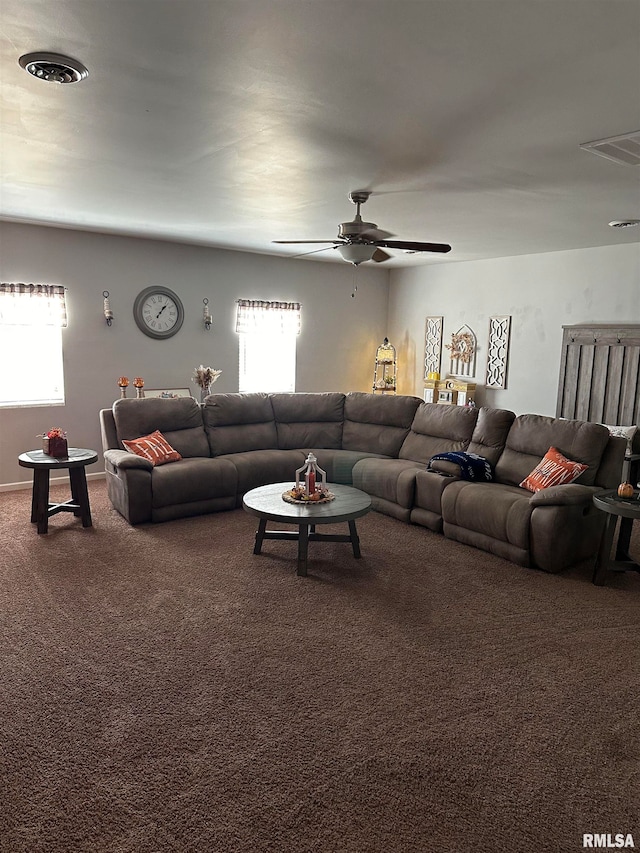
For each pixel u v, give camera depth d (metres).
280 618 3.23
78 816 1.87
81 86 2.42
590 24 1.88
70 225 5.62
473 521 4.34
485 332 7.27
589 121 2.73
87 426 6.22
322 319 8.00
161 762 2.11
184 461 5.16
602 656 2.91
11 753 2.14
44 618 3.18
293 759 2.14
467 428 5.28
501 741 2.26
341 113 2.67
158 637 3.00
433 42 2.02
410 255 6.97
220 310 7.04
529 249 6.36
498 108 2.59
